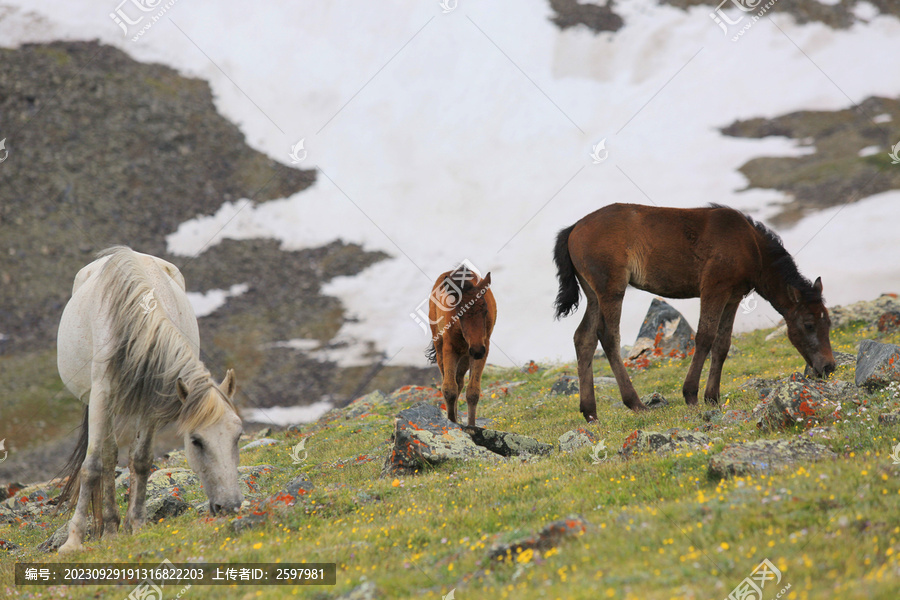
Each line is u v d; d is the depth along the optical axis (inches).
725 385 546.9
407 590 195.5
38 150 3206.2
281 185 3570.4
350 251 3191.4
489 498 293.4
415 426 398.0
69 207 2938.0
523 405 612.1
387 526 265.6
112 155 3351.4
